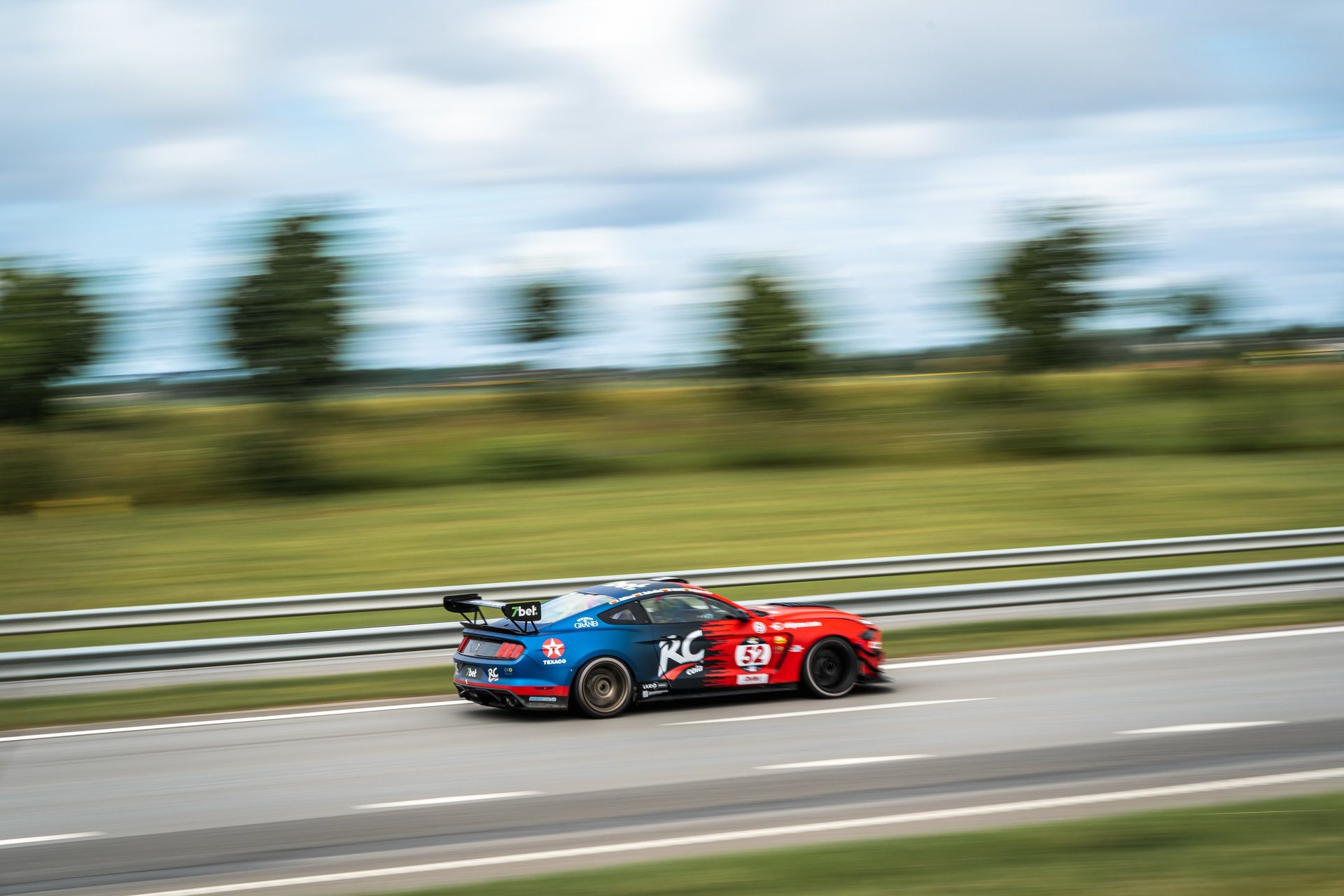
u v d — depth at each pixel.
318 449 34.84
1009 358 41.50
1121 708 9.95
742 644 10.73
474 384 44.69
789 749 8.91
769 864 5.95
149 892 6.09
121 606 17.67
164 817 7.47
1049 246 41.09
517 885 5.72
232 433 33.91
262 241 34.31
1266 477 31.73
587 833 6.91
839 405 45.62
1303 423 40.44
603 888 5.62
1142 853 5.94
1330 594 16.45
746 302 43.41
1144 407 45.06
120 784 8.34
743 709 10.59
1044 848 6.07
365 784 8.17
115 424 36.31
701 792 7.75
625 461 39.22
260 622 16.95
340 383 35.16
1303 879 5.50
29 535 26.47
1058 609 15.91
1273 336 40.78
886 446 41.12
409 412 47.81
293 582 19.55
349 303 34.84
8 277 33.62
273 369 33.75
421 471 36.78
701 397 43.88
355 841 6.87
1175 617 14.66
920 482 32.97
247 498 33.28
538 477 37.09
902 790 7.67
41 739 9.90
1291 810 6.70
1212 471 33.59
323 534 25.50
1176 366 41.62
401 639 13.53
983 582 18.38
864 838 6.60
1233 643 12.99
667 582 11.04
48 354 33.16
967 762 8.35
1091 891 5.39
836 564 16.73
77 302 33.66
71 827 7.29
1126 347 41.69
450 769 8.55
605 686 10.34
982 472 35.25
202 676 12.80
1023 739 8.97
